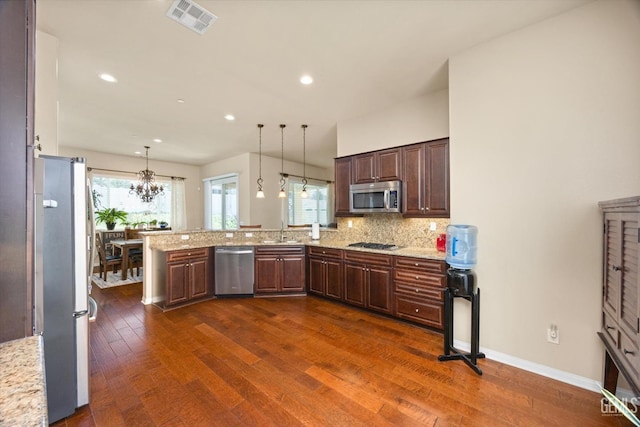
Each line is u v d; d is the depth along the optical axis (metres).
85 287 1.78
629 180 1.83
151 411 1.75
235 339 2.74
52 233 1.66
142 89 3.19
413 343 2.66
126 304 3.79
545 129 2.11
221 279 4.10
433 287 2.86
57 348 1.68
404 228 3.73
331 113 4.00
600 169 1.91
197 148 6.08
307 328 3.00
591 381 1.95
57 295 1.68
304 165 7.81
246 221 6.55
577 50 1.98
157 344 2.63
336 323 3.13
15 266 0.86
